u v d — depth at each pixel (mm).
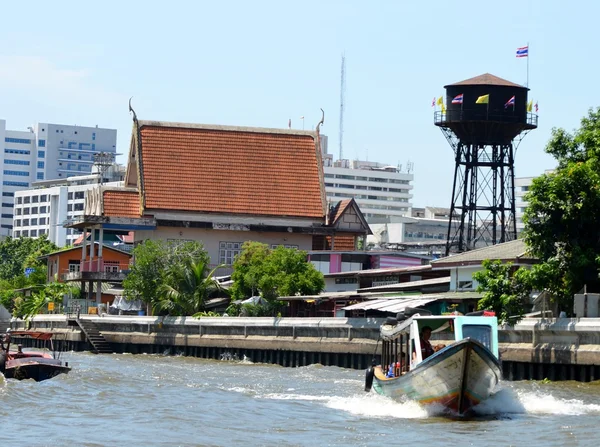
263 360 187375
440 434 87438
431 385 95188
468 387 93625
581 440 83938
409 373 97125
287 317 195375
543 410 100875
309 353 177625
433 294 175000
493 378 94750
